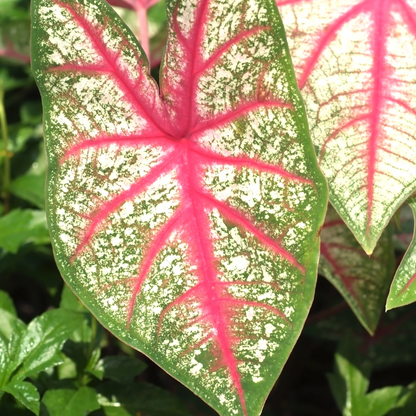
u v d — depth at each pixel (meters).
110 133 0.63
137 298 0.63
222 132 0.63
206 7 0.61
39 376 0.80
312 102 0.68
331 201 0.66
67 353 0.81
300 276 0.61
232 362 0.61
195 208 0.63
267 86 0.61
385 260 0.81
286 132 0.61
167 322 0.62
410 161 0.66
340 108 0.67
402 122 0.67
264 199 0.62
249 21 0.61
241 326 0.62
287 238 0.61
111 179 0.63
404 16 0.68
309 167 0.61
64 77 0.62
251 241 0.62
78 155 0.63
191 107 0.64
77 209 0.63
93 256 0.63
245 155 0.62
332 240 0.83
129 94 0.63
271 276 0.62
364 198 0.66
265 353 0.61
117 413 0.79
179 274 0.63
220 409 0.61
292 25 0.69
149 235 0.63
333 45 0.68
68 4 0.62
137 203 0.63
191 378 0.61
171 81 0.63
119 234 0.63
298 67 0.68
